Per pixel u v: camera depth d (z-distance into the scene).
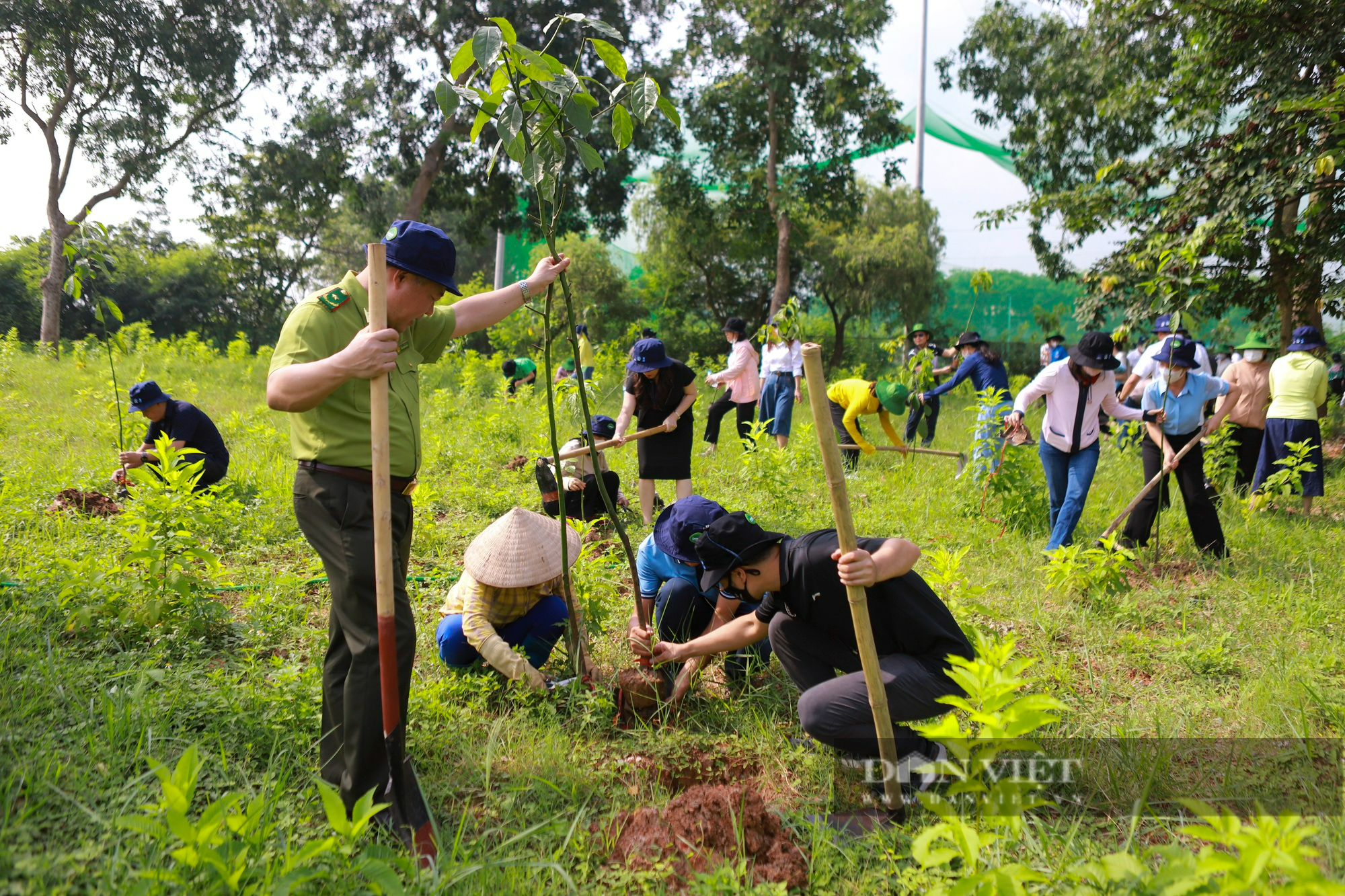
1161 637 4.73
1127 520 6.36
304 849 2.17
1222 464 8.01
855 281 28.64
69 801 2.67
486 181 24.92
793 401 10.03
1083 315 13.41
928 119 22.73
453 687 3.68
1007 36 18.38
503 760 3.30
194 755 2.17
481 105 3.03
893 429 8.51
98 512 6.21
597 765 3.32
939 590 4.32
